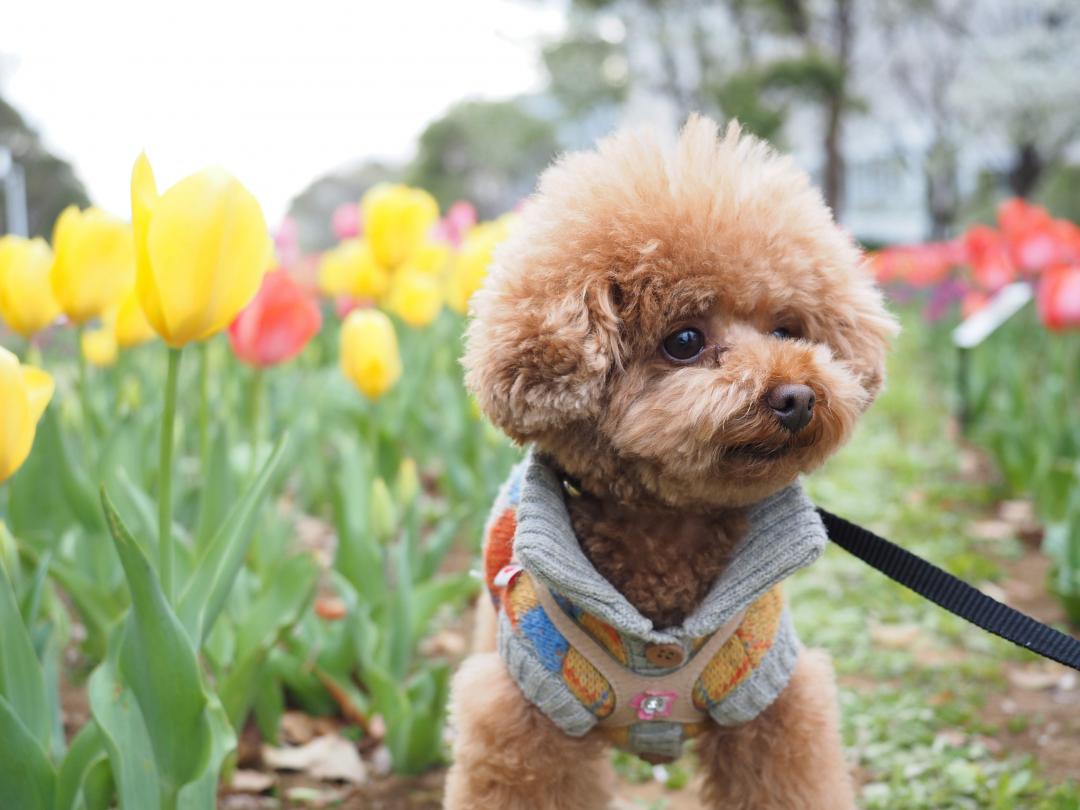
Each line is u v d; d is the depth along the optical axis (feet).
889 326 1.36
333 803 1.82
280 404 3.40
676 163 1.31
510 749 1.31
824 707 1.37
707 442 1.17
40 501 2.25
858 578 2.95
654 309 1.24
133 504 1.80
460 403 3.61
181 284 1.25
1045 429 3.50
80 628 2.43
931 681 2.31
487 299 1.24
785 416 1.16
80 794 1.41
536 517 1.25
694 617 1.26
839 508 3.59
